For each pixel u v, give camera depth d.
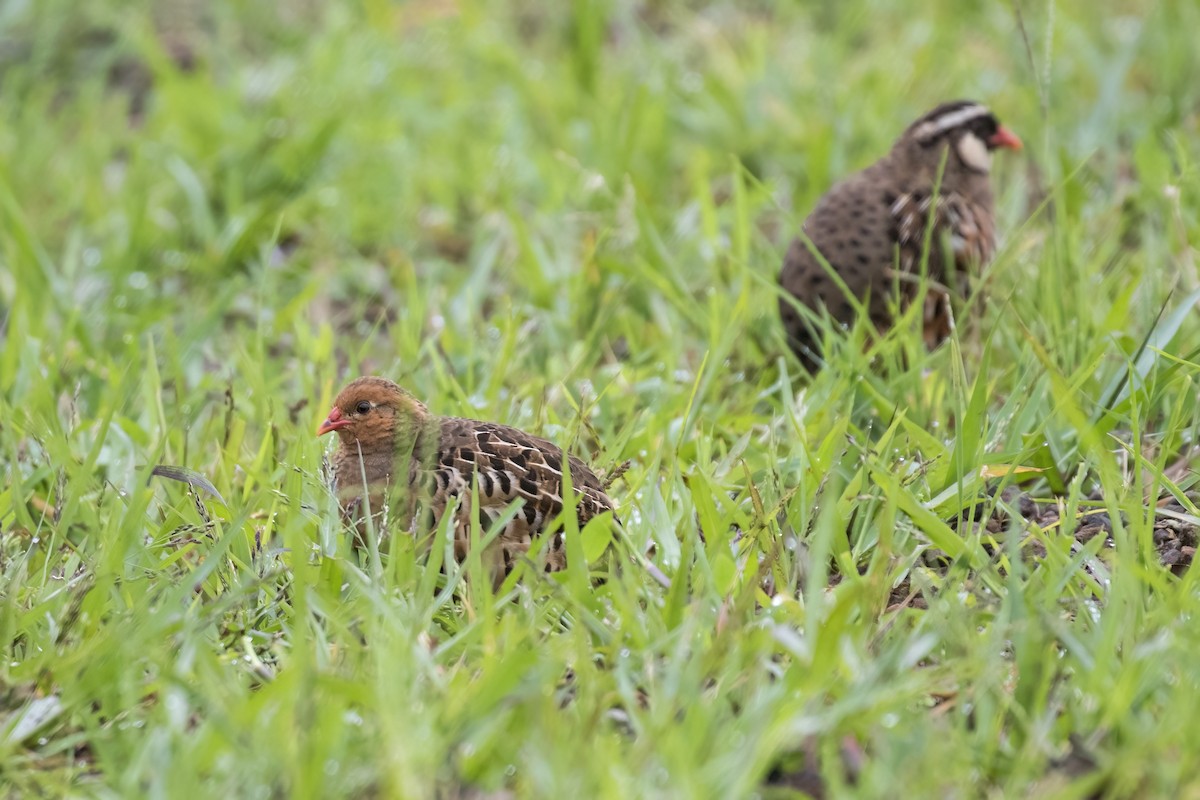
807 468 9.41
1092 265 12.53
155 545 9.08
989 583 8.18
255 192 15.75
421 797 6.45
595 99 17.17
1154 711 7.25
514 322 11.95
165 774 6.84
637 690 7.63
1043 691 7.22
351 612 8.16
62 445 9.70
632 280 12.80
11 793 7.29
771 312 12.20
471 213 15.73
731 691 7.39
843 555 8.53
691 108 16.97
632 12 19.73
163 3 20.83
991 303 11.95
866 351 12.20
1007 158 15.60
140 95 19.06
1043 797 6.51
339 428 9.65
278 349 13.59
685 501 9.10
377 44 18.53
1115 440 10.30
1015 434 9.98
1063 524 8.99
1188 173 12.91
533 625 7.87
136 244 14.62
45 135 17.02
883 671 7.28
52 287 13.38
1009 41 17.41
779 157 16.17
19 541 9.58
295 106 17.14
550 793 6.41
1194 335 11.33
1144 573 8.01
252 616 8.41
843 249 12.22
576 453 10.41
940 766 6.64
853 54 18.48
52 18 19.80
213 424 10.91
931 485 9.73
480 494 9.18
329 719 6.84
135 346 11.98
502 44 18.11
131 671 7.59
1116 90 15.56
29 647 8.30
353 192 15.82
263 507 9.79
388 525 9.10
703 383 11.06
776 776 7.09
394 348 12.88
